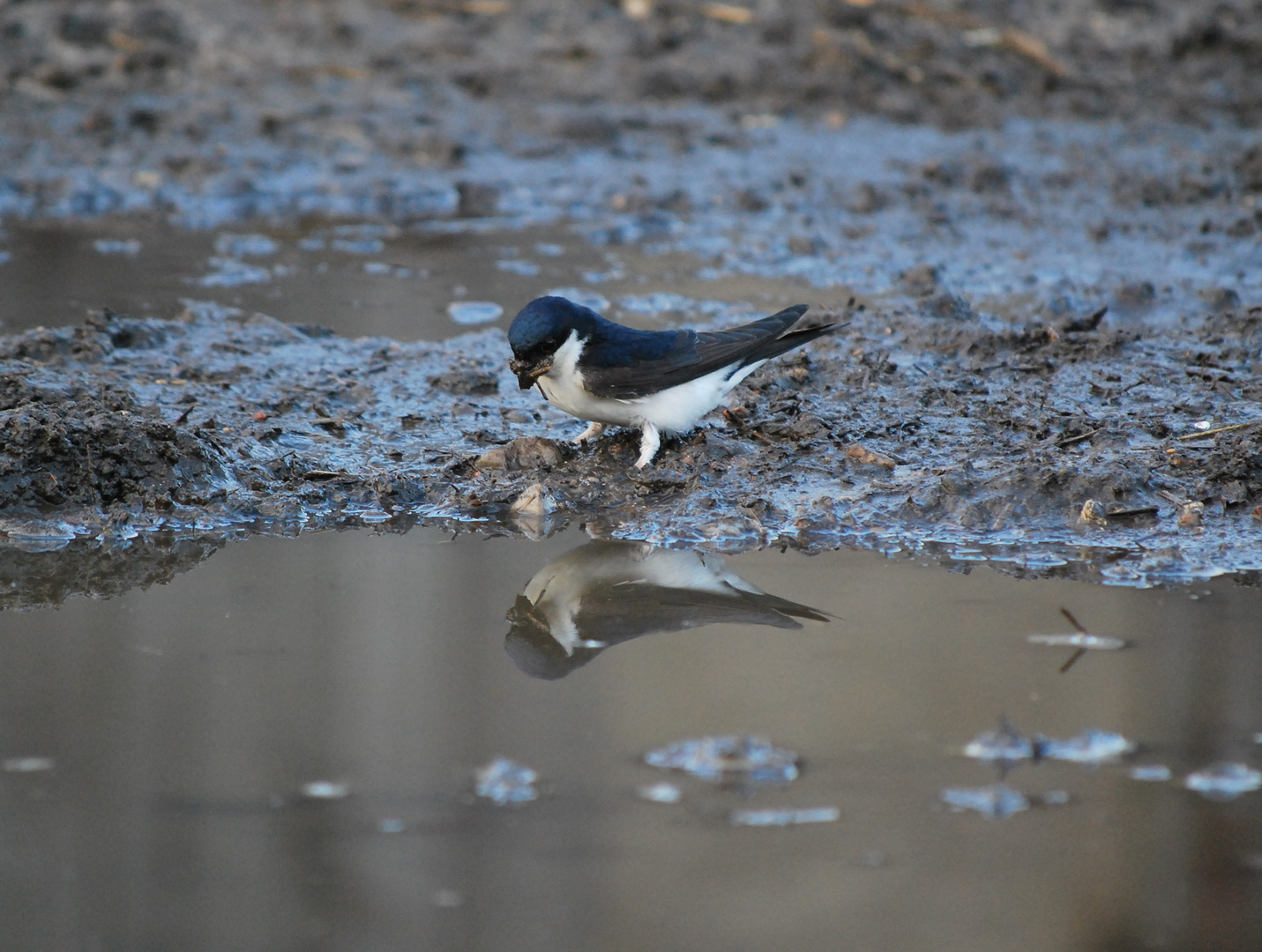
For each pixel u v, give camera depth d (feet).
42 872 21.13
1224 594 30.86
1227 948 19.48
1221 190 63.72
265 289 53.47
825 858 21.50
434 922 20.24
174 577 32.50
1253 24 86.58
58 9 83.71
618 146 71.41
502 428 40.98
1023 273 54.90
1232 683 26.23
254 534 35.24
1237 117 75.31
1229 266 54.90
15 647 28.50
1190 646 28.04
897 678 27.14
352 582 32.22
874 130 74.28
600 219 63.26
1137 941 19.56
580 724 25.29
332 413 41.83
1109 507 35.06
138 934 19.95
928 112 76.54
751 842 21.90
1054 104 77.92
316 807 22.76
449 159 68.90
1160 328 48.29
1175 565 32.53
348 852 21.75
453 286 54.24
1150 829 22.04
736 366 37.63
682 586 32.01
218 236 60.44
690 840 21.95
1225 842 21.63
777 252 58.08
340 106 75.10
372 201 64.49
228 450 37.83
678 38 84.69
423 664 27.91
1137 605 30.30
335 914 20.35
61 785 23.26
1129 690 26.17
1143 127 74.02
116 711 25.68
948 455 38.29
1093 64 82.89
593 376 35.99
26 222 61.05
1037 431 39.34
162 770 23.72
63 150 67.72
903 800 22.91
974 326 47.34
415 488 37.14
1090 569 32.65
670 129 73.97
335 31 85.35
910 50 83.30
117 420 36.27
